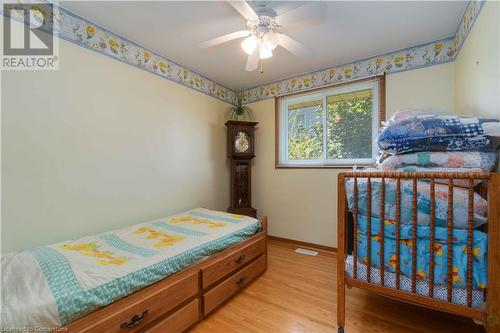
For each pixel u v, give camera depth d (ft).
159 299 4.17
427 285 3.56
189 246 5.12
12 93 4.72
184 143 8.77
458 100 6.23
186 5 5.32
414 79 7.23
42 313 2.90
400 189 3.73
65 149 5.51
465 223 3.32
